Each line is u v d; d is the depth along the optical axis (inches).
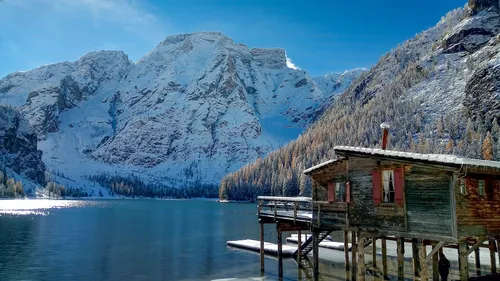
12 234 2999.5
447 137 5964.6
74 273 1679.4
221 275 1595.7
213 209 6904.5
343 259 1836.9
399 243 1189.1
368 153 1076.5
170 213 5762.8
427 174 964.0
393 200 1037.2
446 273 1190.9
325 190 1252.5
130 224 3912.4
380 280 1362.0
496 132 5177.2
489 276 1037.2
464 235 911.0
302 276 1503.4
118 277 1596.9
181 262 1894.7
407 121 7047.2
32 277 1608.0
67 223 3954.2
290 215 1374.3
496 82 5989.2
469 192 950.4
